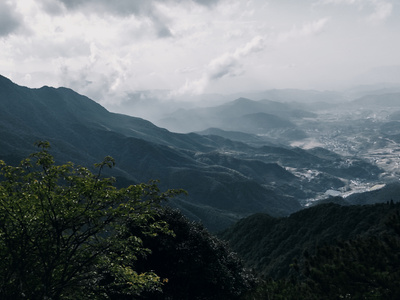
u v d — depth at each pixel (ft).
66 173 43.21
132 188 44.70
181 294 81.20
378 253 40.04
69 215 42.60
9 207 41.55
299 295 42.98
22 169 42.45
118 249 48.52
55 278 46.06
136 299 72.49
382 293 34.30
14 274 42.42
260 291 56.39
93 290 48.24
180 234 88.22
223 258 95.81
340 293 36.76
